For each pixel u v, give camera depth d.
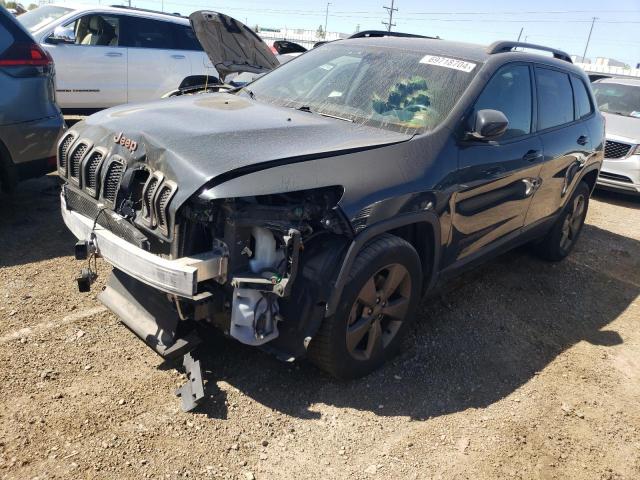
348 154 2.87
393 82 3.68
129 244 2.71
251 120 3.14
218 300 2.67
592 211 8.07
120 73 8.91
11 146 4.62
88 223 3.01
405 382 3.28
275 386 3.06
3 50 4.52
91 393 2.85
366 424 2.90
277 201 2.65
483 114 3.35
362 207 2.76
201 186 2.47
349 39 4.48
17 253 4.32
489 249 4.07
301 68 4.20
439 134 3.33
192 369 2.88
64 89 8.41
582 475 2.76
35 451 2.44
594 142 5.33
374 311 3.07
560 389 3.44
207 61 9.91
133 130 2.92
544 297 4.75
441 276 3.60
